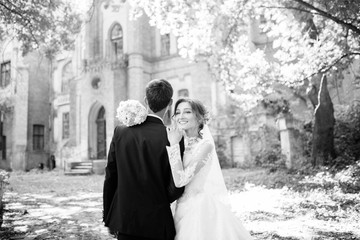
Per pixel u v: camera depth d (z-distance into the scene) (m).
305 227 4.96
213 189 2.62
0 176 5.93
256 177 12.34
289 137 13.59
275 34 8.90
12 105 25.64
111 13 25.36
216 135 20.64
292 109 15.37
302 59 8.59
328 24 8.57
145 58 24.09
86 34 25.59
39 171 23.52
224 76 10.47
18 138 25.75
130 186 2.10
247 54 9.97
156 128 2.20
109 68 22.92
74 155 25.05
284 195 8.03
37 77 28.09
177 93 23.64
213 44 9.91
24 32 7.84
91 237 4.93
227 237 2.38
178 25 8.18
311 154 12.97
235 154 20.36
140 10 8.04
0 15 7.14
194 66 22.44
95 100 23.30
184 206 2.48
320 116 12.23
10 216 6.66
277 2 8.62
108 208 2.28
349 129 12.99
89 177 17.44
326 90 12.17
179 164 2.13
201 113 2.67
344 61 8.79
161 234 2.06
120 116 2.24
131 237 2.06
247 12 9.20
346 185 8.49
